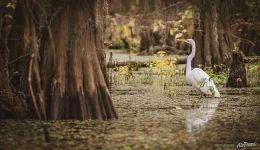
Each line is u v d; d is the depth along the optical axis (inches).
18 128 520.1
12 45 574.6
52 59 564.7
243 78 841.5
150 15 1285.7
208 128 528.7
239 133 506.3
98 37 577.6
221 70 965.2
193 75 754.2
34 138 480.1
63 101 560.4
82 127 525.3
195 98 729.6
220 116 594.9
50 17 564.1
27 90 564.4
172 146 453.7
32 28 552.4
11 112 569.6
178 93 773.9
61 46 562.6
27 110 568.7
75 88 559.8
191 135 496.4
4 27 569.3
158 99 721.0
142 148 445.4
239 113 616.4
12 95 568.1
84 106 560.1
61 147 448.1
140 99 721.6
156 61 882.1
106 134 497.0
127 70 952.9
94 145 454.9
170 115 598.9
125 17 1636.3
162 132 507.8
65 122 547.2
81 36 564.7
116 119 570.9
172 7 1184.8
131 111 623.5
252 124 549.6
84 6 566.6
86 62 564.1
